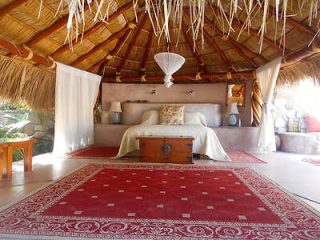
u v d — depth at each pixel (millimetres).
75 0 891
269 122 5637
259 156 5254
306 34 3973
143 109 6910
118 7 4297
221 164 4410
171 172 3820
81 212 2311
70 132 5586
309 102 6516
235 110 6262
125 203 2541
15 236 1873
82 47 5164
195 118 6105
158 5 1060
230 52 6000
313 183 3295
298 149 5707
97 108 7203
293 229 1997
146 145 4562
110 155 5254
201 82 7047
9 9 3188
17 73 4355
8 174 3504
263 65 5691
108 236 1880
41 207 2420
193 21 991
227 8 3279
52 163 4477
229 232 1945
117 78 7027
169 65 4758
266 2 896
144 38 5820
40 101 5176
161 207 2441
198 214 2279
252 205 2498
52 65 4809
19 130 6066
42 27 3887
